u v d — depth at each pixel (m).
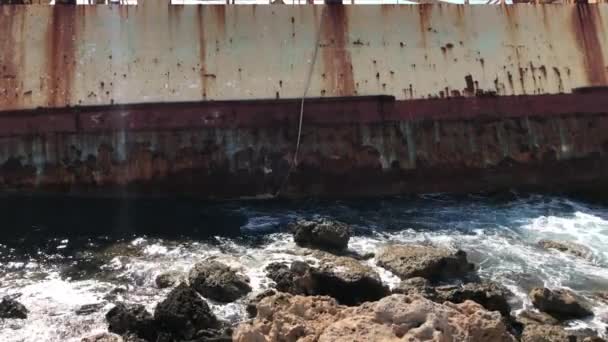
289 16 14.22
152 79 13.38
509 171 14.76
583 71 15.38
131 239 11.30
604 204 14.43
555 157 15.00
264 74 13.82
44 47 13.23
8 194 12.81
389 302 6.58
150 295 8.91
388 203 13.84
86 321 7.98
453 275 9.91
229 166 13.52
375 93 14.15
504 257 10.85
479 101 14.66
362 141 14.04
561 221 12.94
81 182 13.02
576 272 10.27
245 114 13.59
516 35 15.26
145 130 13.21
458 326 6.41
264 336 6.76
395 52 14.51
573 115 15.20
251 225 12.16
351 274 8.80
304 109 13.83
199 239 11.37
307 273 8.89
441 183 14.46
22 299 8.64
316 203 13.69
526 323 8.22
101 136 13.09
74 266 10.05
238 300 8.66
